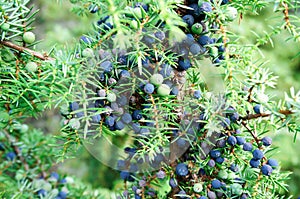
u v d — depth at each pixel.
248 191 0.51
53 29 1.10
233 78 0.48
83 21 0.90
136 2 0.49
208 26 0.48
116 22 0.44
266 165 0.49
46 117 0.87
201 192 0.51
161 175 0.52
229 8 0.48
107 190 0.90
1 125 0.58
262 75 0.49
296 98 0.47
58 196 0.63
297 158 1.16
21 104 0.53
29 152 0.66
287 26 0.48
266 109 0.49
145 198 0.54
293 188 1.21
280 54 1.28
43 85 0.49
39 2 1.09
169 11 0.45
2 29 0.49
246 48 0.51
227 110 0.48
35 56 0.50
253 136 0.49
